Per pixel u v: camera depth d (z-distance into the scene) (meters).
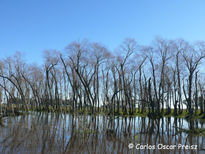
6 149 12.55
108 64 41.97
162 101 40.03
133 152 12.66
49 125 23.47
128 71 44.31
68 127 22.02
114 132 19.86
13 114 36.88
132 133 19.41
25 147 13.10
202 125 25.31
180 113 41.47
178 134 18.97
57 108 50.78
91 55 34.56
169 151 12.98
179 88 40.16
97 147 13.70
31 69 50.69
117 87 45.72
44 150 12.52
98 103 40.34
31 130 19.73
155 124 26.86
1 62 41.00
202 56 29.80
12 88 47.47
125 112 40.88
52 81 54.62
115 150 13.02
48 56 44.38
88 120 28.77
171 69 43.91
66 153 12.09
